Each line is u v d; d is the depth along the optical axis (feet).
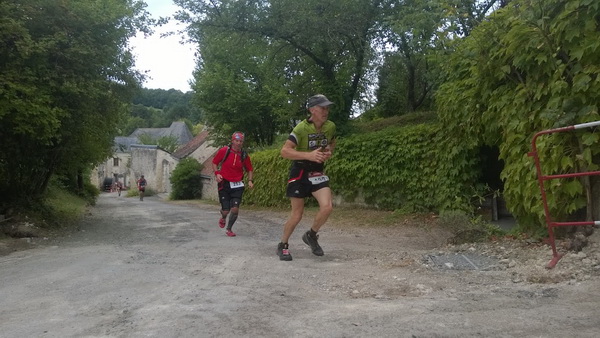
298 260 20.56
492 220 31.09
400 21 39.88
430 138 35.96
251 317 12.42
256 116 85.40
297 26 49.03
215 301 13.97
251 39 53.98
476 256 19.51
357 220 37.09
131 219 45.80
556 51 19.06
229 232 29.86
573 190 18.47
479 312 12.17
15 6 29.58
